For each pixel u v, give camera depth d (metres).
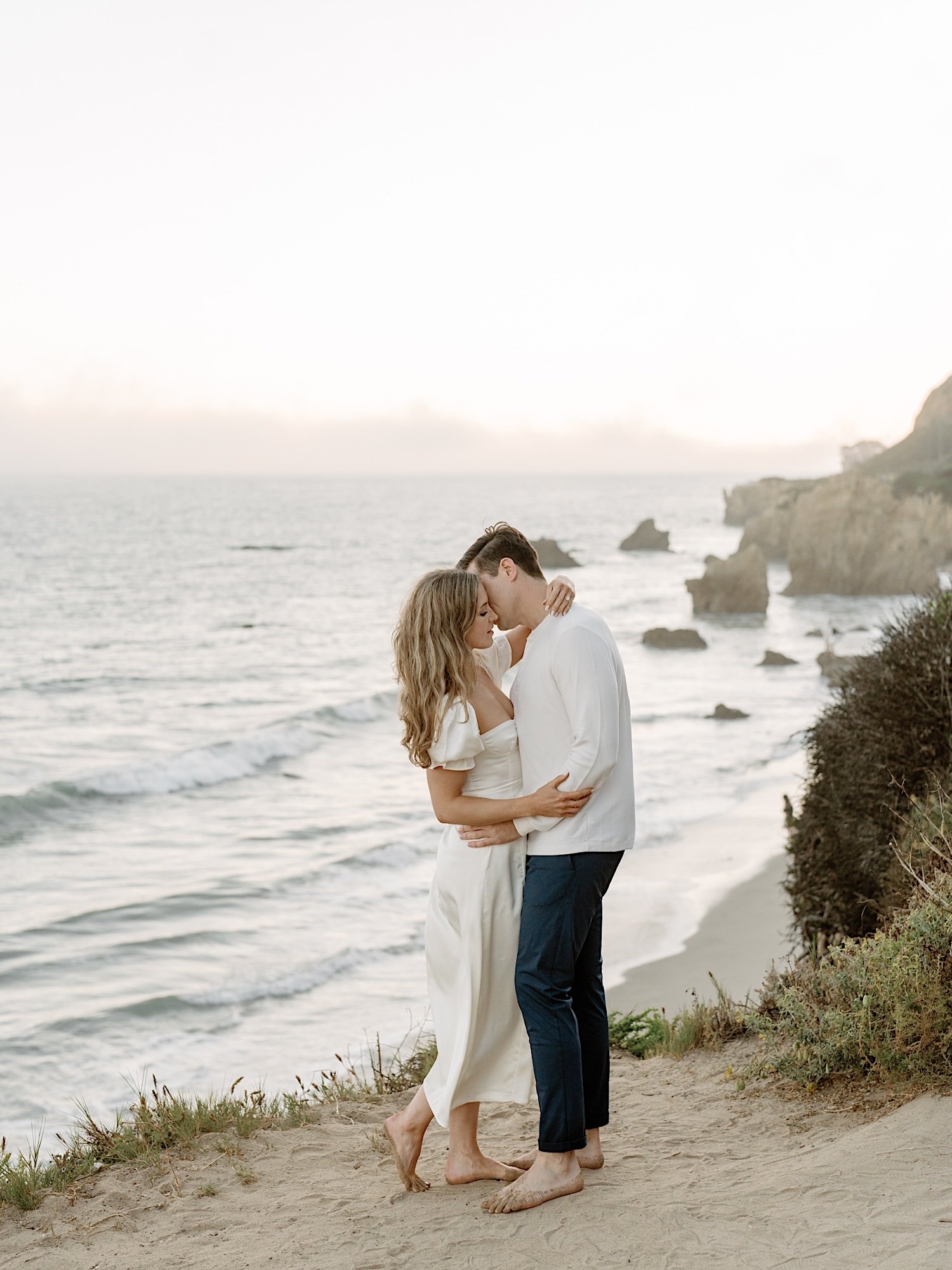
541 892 3.27
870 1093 3.97
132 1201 3.83
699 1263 2.80
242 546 101.25
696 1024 5.64
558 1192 3.31
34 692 32.62
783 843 15.05
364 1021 9.52
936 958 3.97
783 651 42.09
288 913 12.79
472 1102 3.51
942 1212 2.85
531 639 3.35
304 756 23.77
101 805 19.06
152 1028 9.48
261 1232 3.41
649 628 43.94
